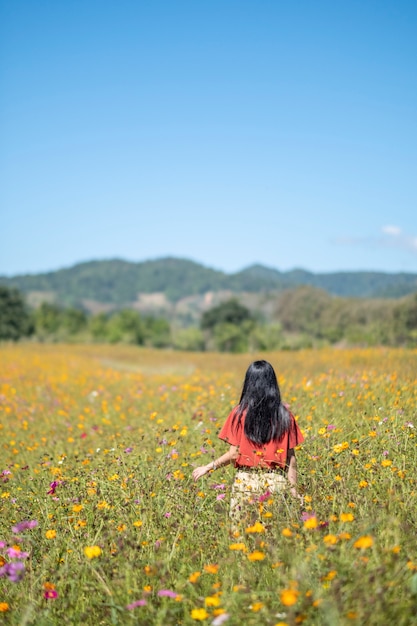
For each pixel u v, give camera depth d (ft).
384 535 10.67
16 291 245.65
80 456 24.79
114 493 15.42
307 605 8.98
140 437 24.80
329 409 23.27
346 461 15.31
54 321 320.50
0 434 35.88
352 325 142.10
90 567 11.44
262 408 14.01
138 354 136.87
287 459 14.14
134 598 10.54
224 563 11.18
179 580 10.88
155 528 13.14
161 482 15.69
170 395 40.83
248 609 9.55
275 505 12.62
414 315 112.88
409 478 13.71
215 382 43.09
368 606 8.81
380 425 18.06
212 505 14.38
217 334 196.44
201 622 9.80
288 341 150.71
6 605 11.04
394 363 42.80
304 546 10.75
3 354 112.37
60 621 10.79
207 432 21.97
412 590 9.01
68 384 59.31
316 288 213.87
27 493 18.70
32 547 13.74
